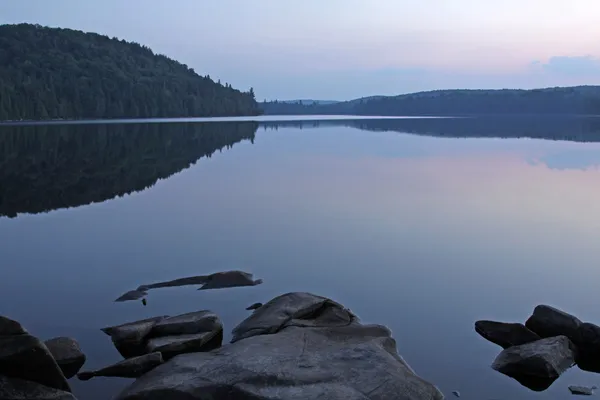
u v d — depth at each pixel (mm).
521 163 28938
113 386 6336
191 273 10555
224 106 155125
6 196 19859
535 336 7406
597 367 6816
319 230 13859
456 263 11031
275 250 12078
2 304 9023
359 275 10344
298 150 39125
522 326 7574
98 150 39969
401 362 6664
